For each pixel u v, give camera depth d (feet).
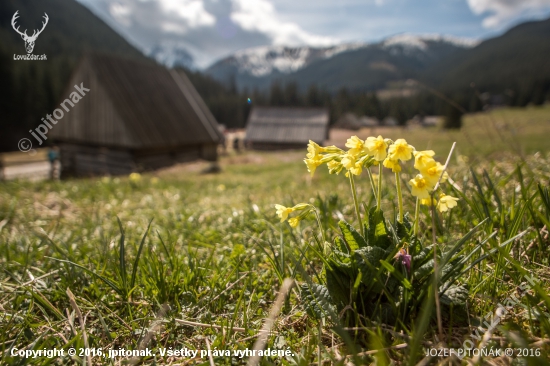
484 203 7.25
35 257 10.04
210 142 89.25
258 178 48.47
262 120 167.32
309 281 4.99
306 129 159.22
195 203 22.57
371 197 7.66
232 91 379.14
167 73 89.71
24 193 27.12
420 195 4.44
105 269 8.29
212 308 6.84
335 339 5.29
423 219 8.82
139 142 68.54
